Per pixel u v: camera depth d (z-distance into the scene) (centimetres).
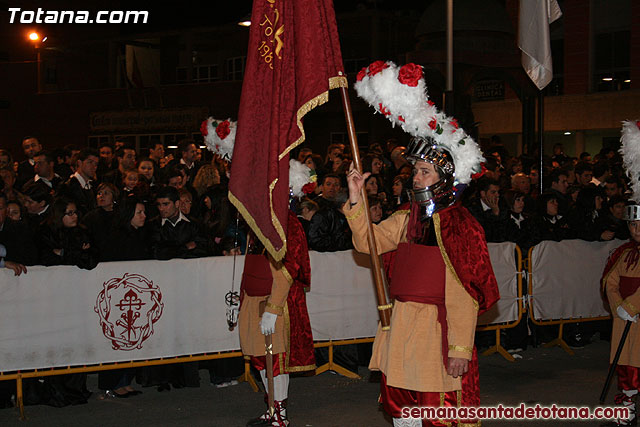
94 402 639
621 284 566
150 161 935
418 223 408
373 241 417
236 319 659
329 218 730
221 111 2716
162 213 677
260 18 428
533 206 922
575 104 2183
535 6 1027
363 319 729
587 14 2244
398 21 2512
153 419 591
